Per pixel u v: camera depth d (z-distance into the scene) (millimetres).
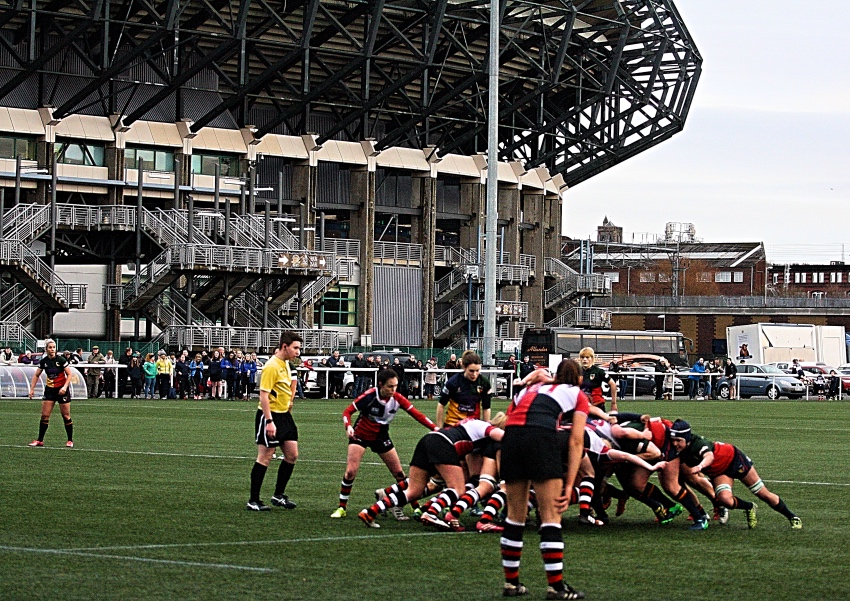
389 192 104312
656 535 16266
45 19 80438
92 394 61344
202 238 82312
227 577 12891
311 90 90125
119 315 83500
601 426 17000
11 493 19844
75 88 86875
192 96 91562
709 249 187375
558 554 11906
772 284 186250
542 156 106938
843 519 17938
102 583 12469
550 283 116562
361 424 17609
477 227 104125
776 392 78875
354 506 18828
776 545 15469
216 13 81188
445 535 16031
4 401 54281
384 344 100312
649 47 100250
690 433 16906
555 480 11891
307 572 13258
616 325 139750
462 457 16688
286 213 97562
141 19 84812
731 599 12078
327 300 97688
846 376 87688
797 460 28016
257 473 18125
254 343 80875
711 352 137125
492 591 12352
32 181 84500
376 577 13039
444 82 97625
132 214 82250
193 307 83250
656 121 104312
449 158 102312
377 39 93938
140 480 22031
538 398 12148
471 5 86625
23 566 13328
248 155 92312
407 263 101625
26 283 78250
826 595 12312
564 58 97375
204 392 62875
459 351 95125
